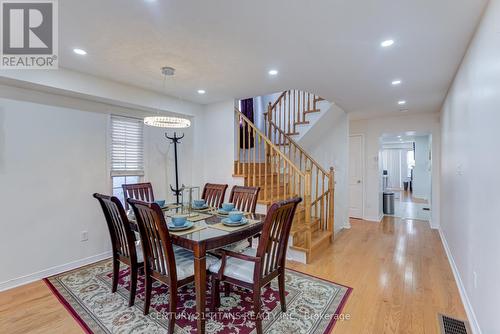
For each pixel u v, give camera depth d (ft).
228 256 6.95
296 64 8.63
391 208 21.08
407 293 8.15
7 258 8.40
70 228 9.90
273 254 6.56
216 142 14.30
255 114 18.35
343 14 5.76
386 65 8.65
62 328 6.43
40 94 9.14
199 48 7.50
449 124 11.34
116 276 8.09
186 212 9.23
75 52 7.75
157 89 11.57
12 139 8.51
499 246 4.79
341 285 8.67
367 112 16.31
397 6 5.45
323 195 13.51
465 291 7.55
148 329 6.37
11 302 7.59
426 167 31.17
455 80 9.55
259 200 12.26
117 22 6.13
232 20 6.04
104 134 10.96
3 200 8.32
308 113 15.01
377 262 10.70
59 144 9.61
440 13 5.70
